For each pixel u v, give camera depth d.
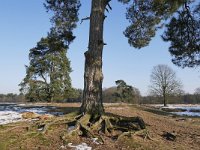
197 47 18.12
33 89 42.81
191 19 17.62
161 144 12.03
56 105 28.80
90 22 14.32
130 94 51.84
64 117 13.33
